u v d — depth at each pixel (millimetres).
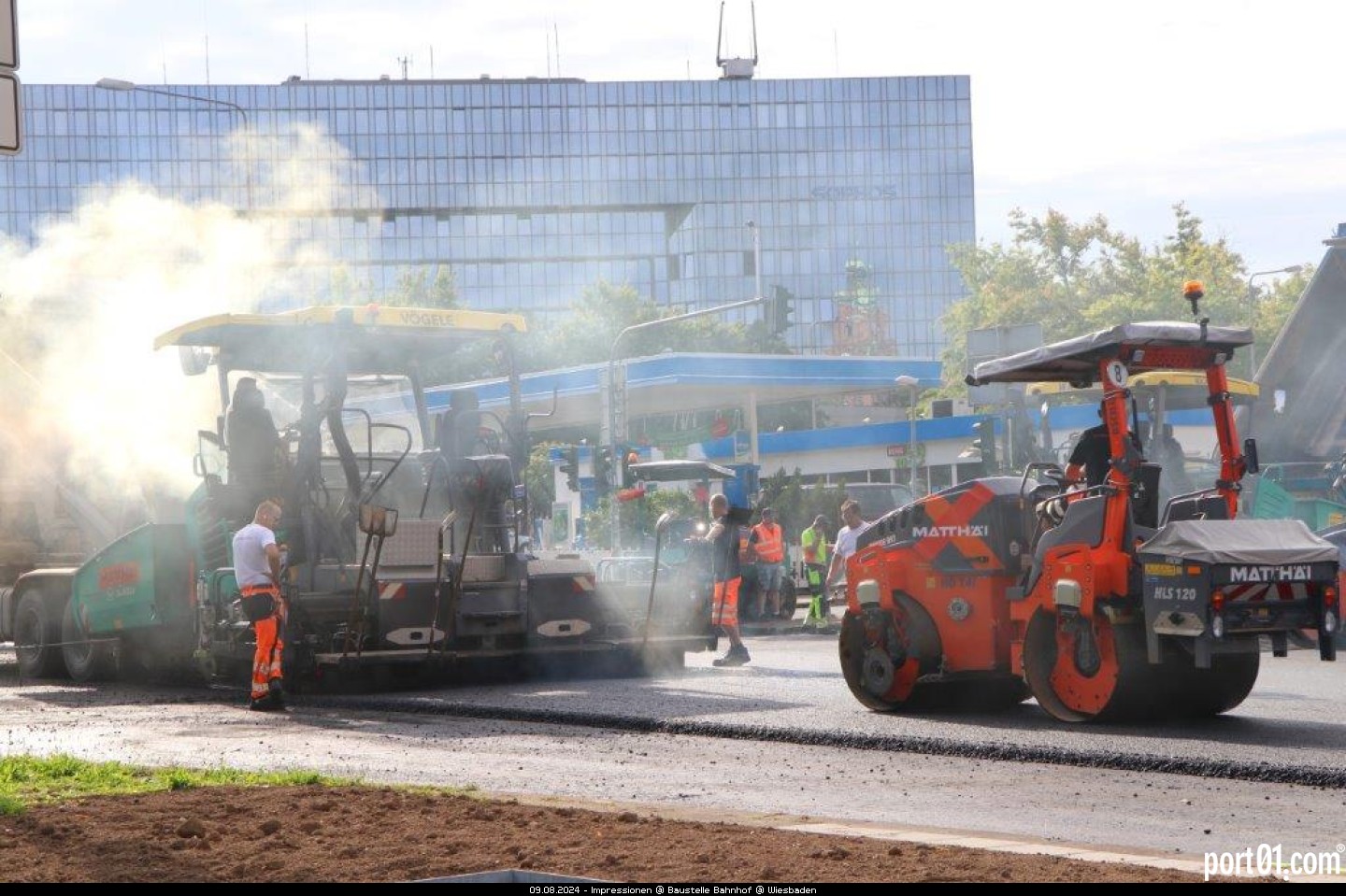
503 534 18891
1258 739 12141
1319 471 27625
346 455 18172
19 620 21891
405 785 9953
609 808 8844
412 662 17859
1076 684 13555
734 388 55125
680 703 15734
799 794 10219
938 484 63188
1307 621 12758
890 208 163125
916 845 7379
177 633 19969
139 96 152000
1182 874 6637
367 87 159000
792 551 40281
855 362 57094
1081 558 13367
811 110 163250
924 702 15062
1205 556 12469
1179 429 30469
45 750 13016
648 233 164625
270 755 12578
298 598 17844
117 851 7258
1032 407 29094
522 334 19312
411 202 159250
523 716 15086
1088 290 88812
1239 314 85375
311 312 18312
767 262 162125
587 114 161625
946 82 164125
